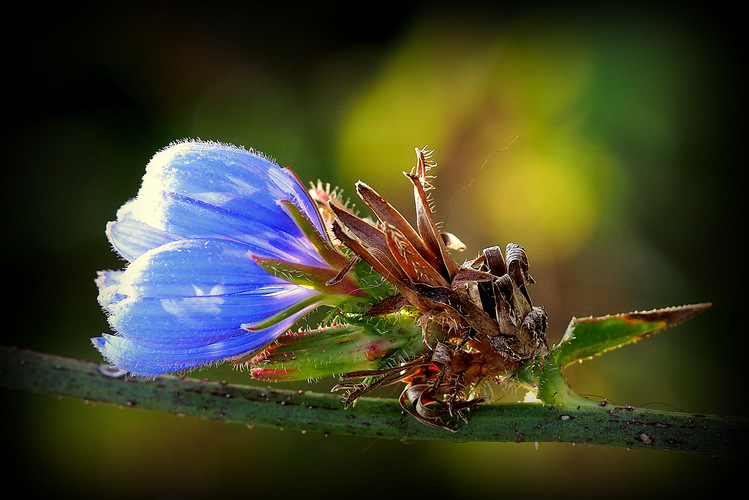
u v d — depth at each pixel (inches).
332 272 5.9
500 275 5.9
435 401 5.9
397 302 5.8
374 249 5.8
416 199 5.8
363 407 5.9
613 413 5.9
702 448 5.8
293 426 5.9
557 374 5.9
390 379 5.9
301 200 5.9
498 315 5.8
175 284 5.7
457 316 5.8
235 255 5.7
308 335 5.9
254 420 5.9
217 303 5.7
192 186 5.7
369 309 5.8
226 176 5.8
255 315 5.8
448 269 5.8
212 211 5.7
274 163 5.9
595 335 5.9
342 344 5.9
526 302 5.9
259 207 5.8
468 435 5.9
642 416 5.8
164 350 5.7
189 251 5.7
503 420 5.9
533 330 5.8
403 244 5.8
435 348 5.9
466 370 5.9
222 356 5.8
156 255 5.7
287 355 5.9
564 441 5.9
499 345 5.8
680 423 5.8
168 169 5.7
